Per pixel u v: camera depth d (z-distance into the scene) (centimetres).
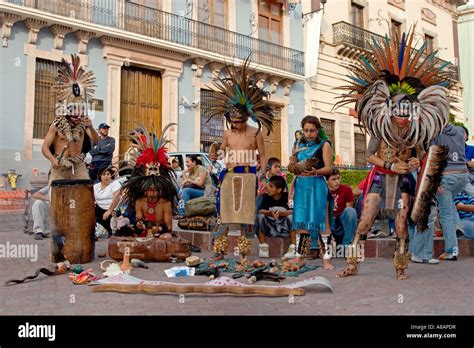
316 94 2223
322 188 507
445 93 446
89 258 550
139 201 581
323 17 2266
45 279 455
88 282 432
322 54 2256
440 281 444
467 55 3008
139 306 342
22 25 1417
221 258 556
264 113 529
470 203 682
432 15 2812
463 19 3045
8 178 1359
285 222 637
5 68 1384
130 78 1677
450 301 357
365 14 2444
